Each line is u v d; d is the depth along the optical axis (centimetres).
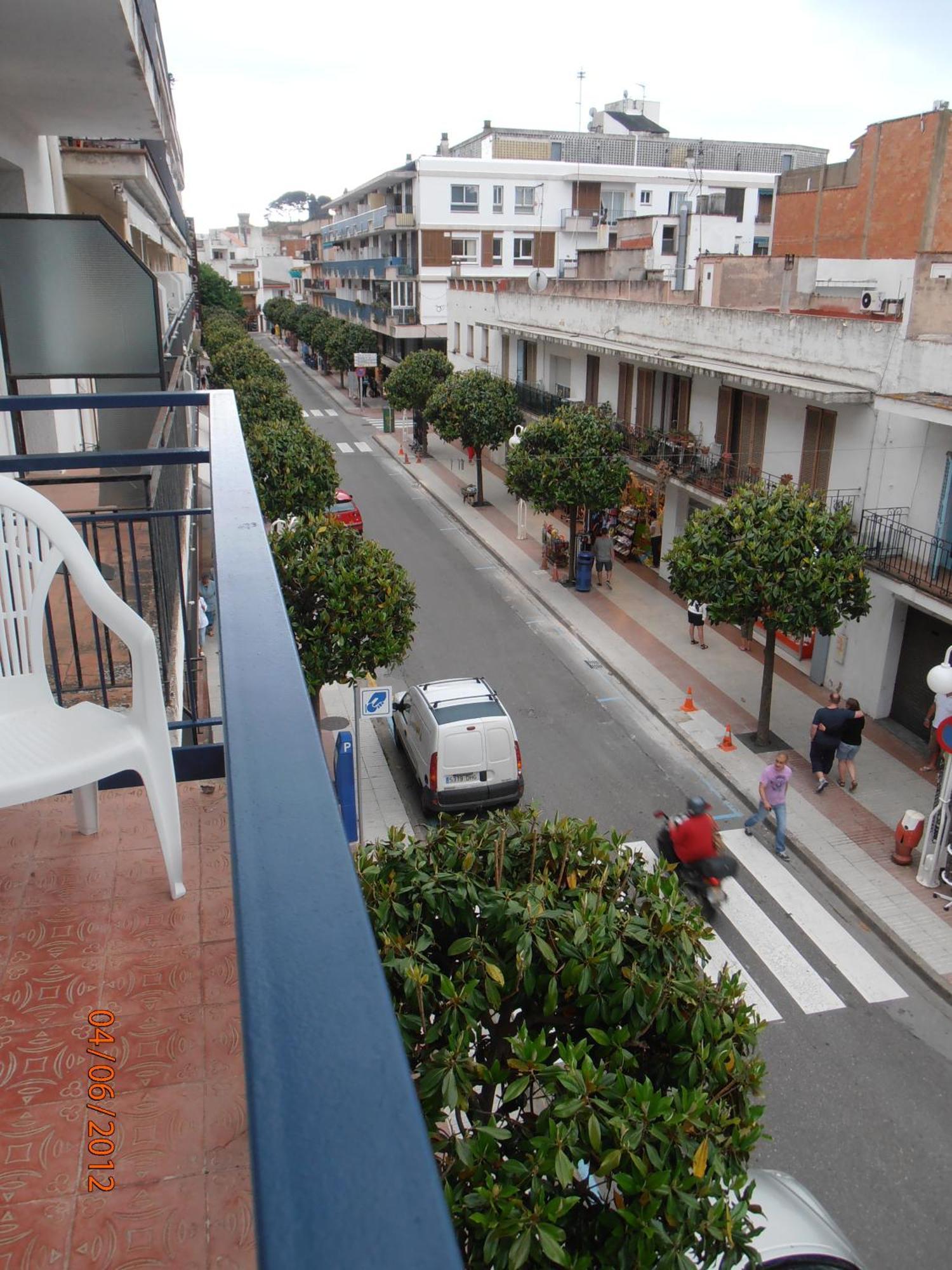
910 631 1680
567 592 2419
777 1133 926
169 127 1855
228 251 11762
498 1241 369
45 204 1280
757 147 6462
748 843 1383
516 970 498
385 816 1428
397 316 5222
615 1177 388
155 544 594
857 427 1706
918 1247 820
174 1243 213
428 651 2052
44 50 791
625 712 1788
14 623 326
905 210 2864
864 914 1234
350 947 79
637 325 2511
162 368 974
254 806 97
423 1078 431
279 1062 69
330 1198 60
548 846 571
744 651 2055
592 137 6012
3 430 936
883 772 1566
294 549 1384
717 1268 432
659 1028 477
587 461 2284
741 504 1544
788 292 2311
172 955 307
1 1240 214
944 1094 979
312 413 5212
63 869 353
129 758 312
